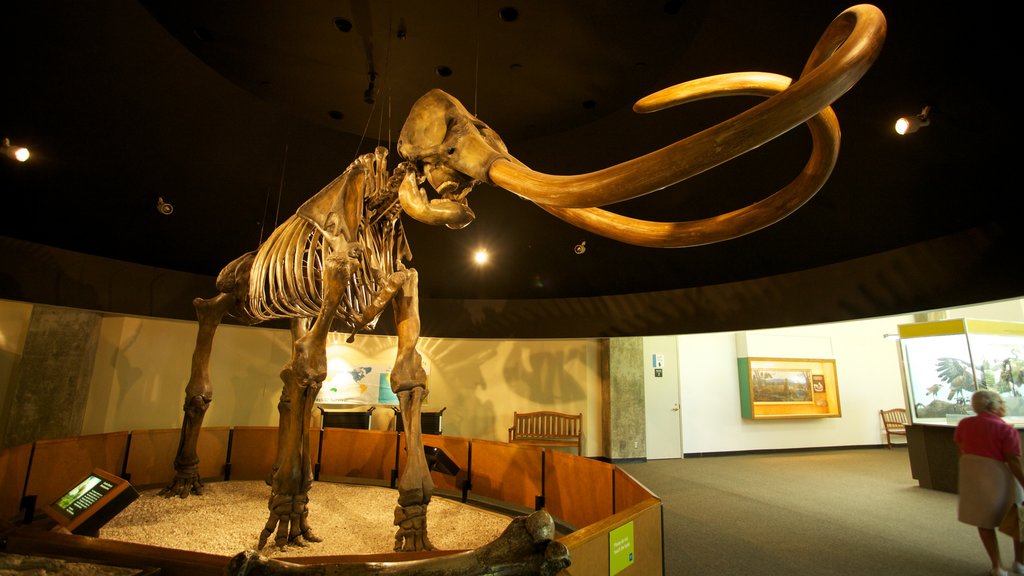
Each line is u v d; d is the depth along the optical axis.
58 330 6.06
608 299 6.23
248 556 1.06
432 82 4.17
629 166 1.50
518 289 6.95
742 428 10.94
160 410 7.23
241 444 6.18
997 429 4.10
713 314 5.28
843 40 1.44
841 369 12.18
